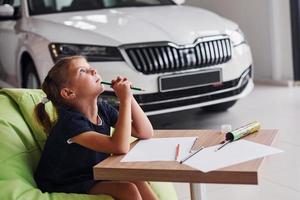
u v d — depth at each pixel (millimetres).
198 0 6832
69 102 1872
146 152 1707
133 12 4215
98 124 1917
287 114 4441
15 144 1997
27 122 2123
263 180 2982
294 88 5617
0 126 2014
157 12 4242
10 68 4660
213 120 4402
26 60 4281
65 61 1896
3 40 4762
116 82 1861
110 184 1807
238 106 4875
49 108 2133
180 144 1763
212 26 4047
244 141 1717
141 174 1543
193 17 4152
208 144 1734
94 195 1789
